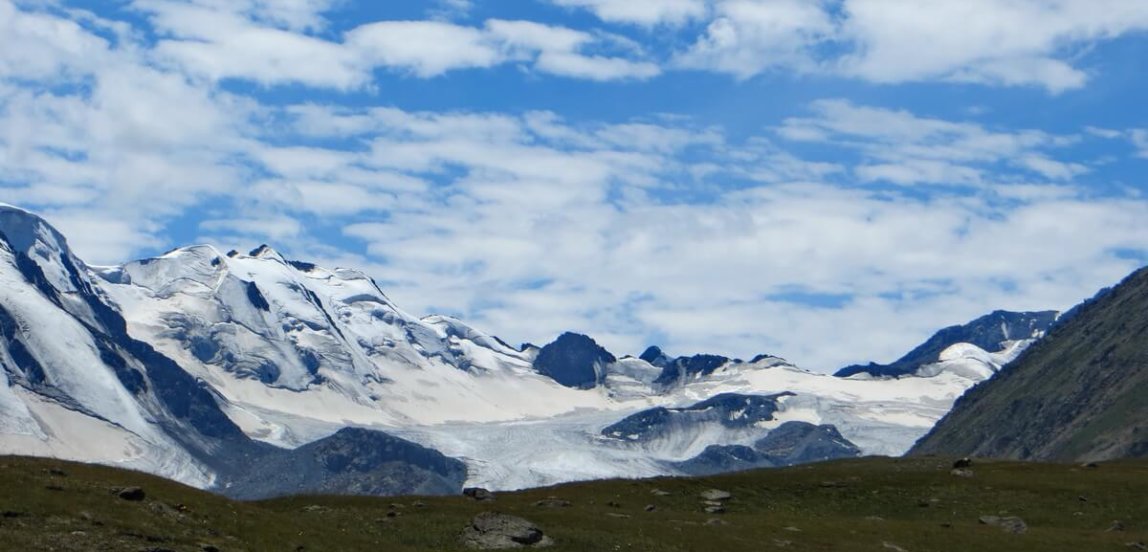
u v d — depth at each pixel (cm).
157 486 9744
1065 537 12131
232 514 9525
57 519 8375
